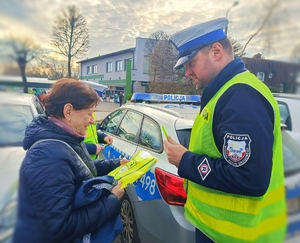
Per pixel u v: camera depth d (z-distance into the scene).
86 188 1.07
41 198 0.95
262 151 0.97
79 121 1.14
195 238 1.57
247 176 0.98
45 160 1.00
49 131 1.09
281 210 1.07
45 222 0.95
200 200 1.28
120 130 3.11
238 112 1.02
